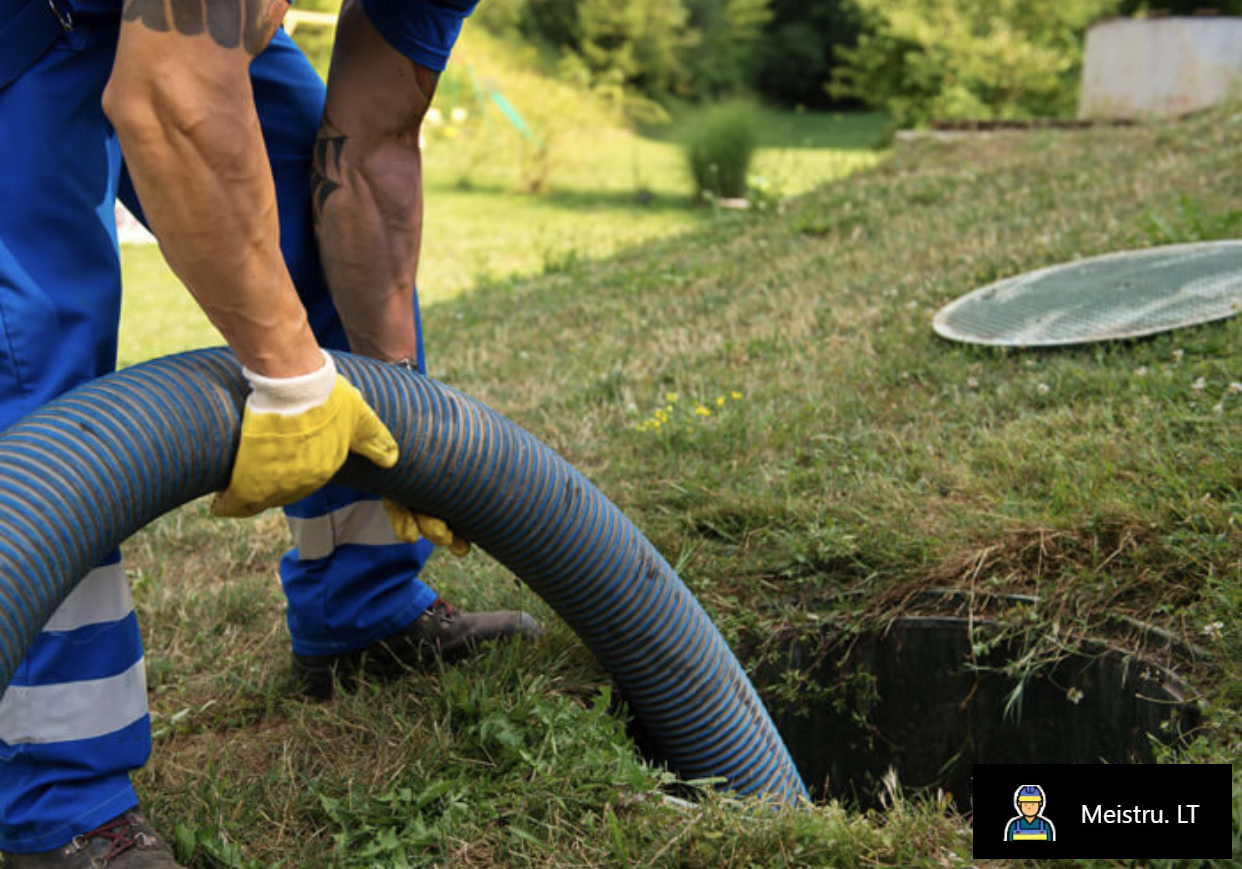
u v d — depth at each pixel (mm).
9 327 1669
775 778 2219
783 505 3002
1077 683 2359
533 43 25812
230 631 2775
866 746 2625
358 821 1922
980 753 2504
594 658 2416
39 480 1540
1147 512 2518
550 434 3908
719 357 4633
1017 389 3549
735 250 6918
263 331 1584
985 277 4914
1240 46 10344
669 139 22812
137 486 1621
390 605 2402
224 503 1759
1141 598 2383
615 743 2057
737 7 29125
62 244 1712
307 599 2377
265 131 2141
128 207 2088
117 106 1453
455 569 2918
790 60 29891
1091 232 5285
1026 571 2557
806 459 3436
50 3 1638
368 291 2150
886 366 4016
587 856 1777
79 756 1732
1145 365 3523
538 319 5953
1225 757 1819
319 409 1661
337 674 2445
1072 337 3775
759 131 14969
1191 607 2275
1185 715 2094
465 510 1993
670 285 6242
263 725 2357
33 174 1663
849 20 29688
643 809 1853
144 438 1627
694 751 2199
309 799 2006
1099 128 9047
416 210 2143
